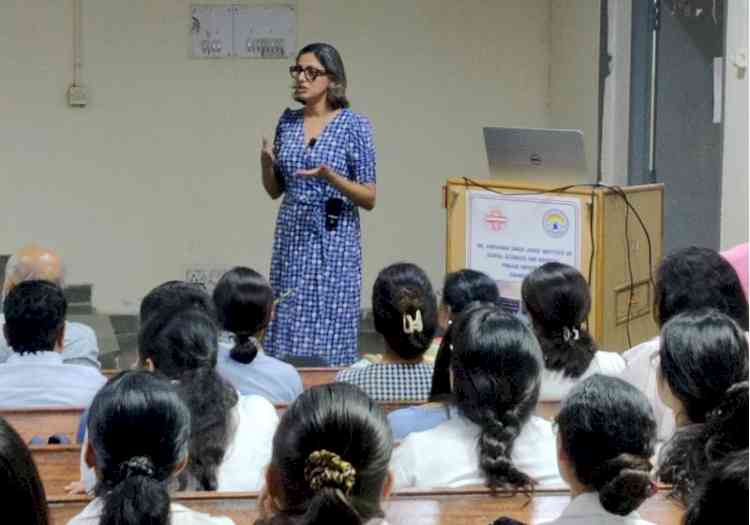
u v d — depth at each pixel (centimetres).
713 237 742
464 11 945
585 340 399
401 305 414
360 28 942
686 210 770
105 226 945
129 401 260
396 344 420
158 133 941
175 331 342
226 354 422
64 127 936
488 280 469
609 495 254
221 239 951
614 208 538
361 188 593
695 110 765
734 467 175
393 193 957
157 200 945
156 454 260
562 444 260
